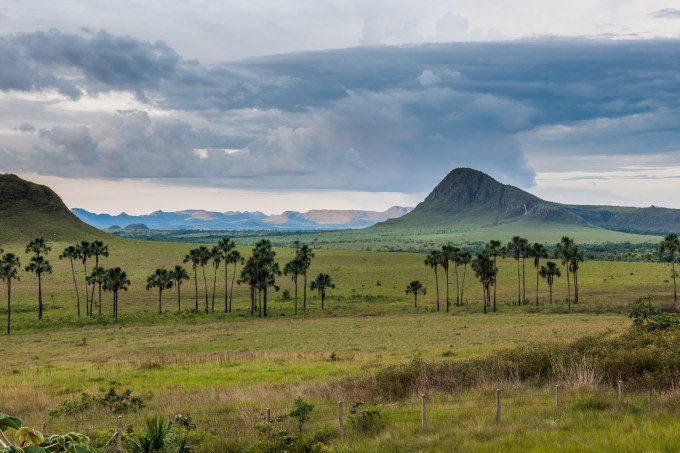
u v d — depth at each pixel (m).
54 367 52.19
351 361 49.84
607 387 25.03
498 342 63.06
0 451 9.36
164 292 169.25
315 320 111.44
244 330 93.75
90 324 111.62
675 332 30.86
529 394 24.55
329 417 22.39
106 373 45.44
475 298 151.75
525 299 140.75
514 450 16.09
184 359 55.72
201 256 134.00
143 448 16.17
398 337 76.12
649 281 161.50
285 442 18.19
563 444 16.20
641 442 15.84
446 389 27.19
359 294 163.12
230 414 24.00
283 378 39.03
